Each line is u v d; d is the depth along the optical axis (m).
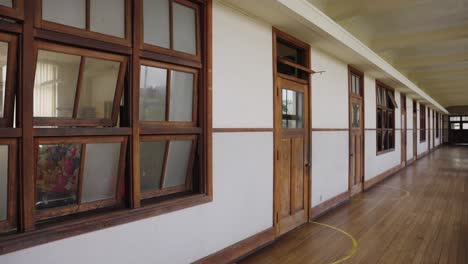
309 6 3.50
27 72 1.74
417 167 10.97
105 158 2.15
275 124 3.73
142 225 2.25
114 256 2.08
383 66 6.57
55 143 1.88
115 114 2.21
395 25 5.91
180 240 2.54
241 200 3.21
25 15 1.72
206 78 2.79
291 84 4.11
